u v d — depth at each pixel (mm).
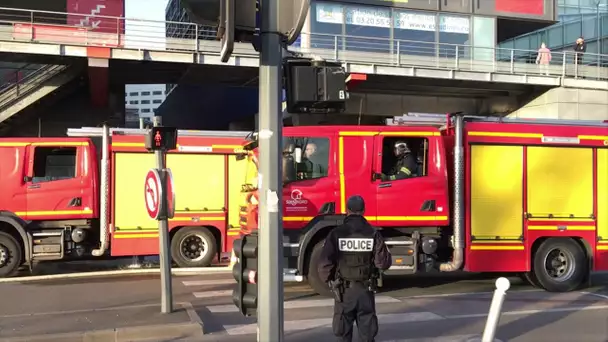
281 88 4367
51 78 24578
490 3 30594
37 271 12656
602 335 6863
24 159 11531
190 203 12422
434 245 9102
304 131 9016
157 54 23297
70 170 11875
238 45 24312
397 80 27516
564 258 9820
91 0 25328
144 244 12031
